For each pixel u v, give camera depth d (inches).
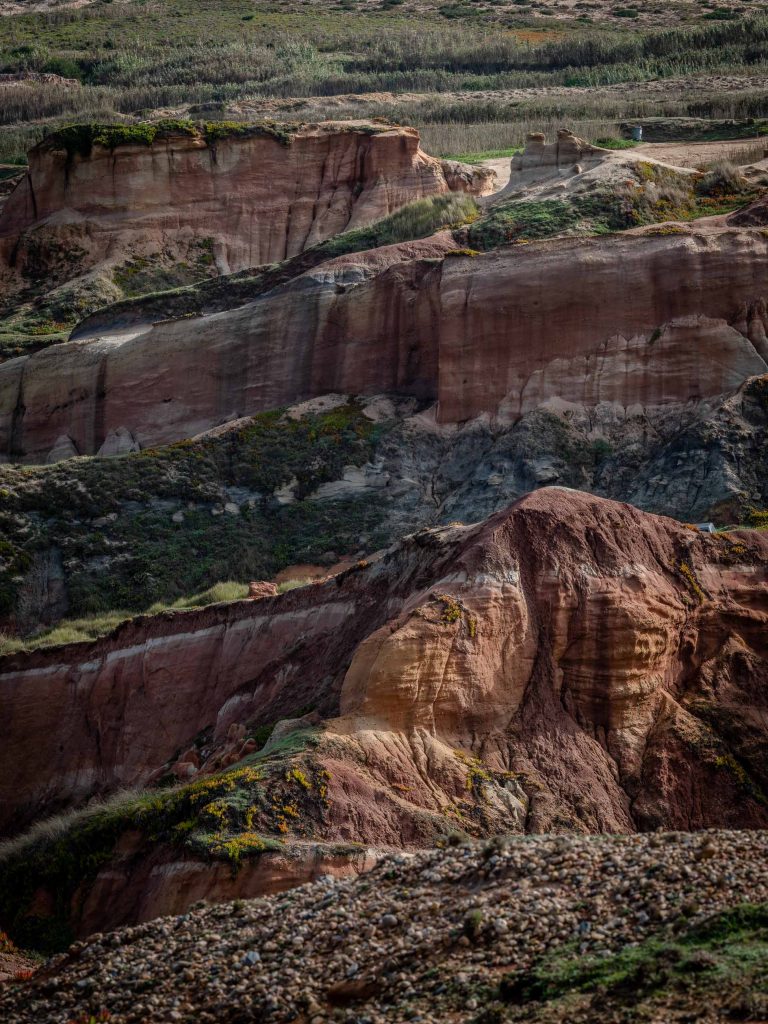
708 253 2546.8
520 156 3612.2
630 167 3321.9
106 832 1402.6
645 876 797.2
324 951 845.8
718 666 1512.1
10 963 1266.0
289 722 1416.1
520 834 1286.9
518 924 785.6
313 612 1797.5
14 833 1985.7
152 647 1994.3
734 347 2495.1
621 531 1539.1
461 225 3376.0
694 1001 665.6
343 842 1224.2
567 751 1392.7
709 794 1396.4
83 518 2758.4
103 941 979.3
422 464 2645.2
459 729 1389.0
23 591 2640.3
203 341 3090.6
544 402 2578.7
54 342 3595.0
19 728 2095.2
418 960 789.9
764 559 1599.4
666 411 2502.5
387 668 1370.6
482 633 1419.8
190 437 3048.7
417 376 2824.8
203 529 2691.9
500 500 2433.6
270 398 2989.7
